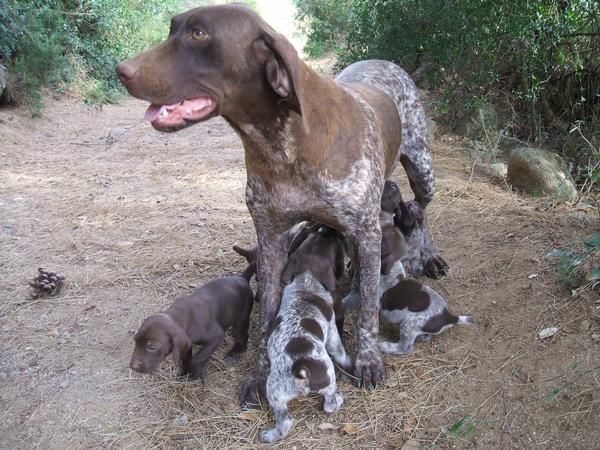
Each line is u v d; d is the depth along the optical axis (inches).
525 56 110.0
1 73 146.9
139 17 246.1
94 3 210.8
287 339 44.3
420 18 120.5
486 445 43.3
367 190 47.0
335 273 56.6
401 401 47.9
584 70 111.8
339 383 50.3
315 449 43.9
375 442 44.5
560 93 116.4
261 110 41.1
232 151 123.4
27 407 48.2
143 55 38.2
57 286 64.6
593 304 53.2
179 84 38.2
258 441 44.8
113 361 53.3
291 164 44.1
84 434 45.6
